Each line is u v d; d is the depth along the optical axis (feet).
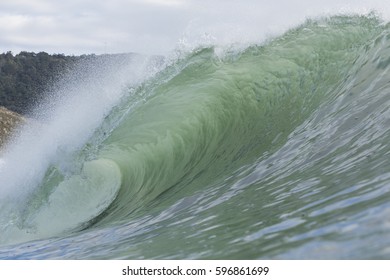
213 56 40.45
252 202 20.95
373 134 23.41
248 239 15.97
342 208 15.98
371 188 17.12
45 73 325.42
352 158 21.95
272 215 17.88
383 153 20.93
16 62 329.52
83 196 30.94
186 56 40.86
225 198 23.48
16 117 200.44
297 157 25.17
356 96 28.68
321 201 17.56
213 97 37.04
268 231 16.11
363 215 14.58
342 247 12.81
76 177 32.01
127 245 20.27
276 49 39.73
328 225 14.73
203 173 29.76
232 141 32.60
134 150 34.14
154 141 34.63
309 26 41.06
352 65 33.94
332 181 19.76
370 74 30.25
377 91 27.73
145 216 25.55
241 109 35.70
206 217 21.17
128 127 36.47
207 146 33.32
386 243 12.22
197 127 35.14
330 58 37.01
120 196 30.53
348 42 38.45
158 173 32.14
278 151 27.43
